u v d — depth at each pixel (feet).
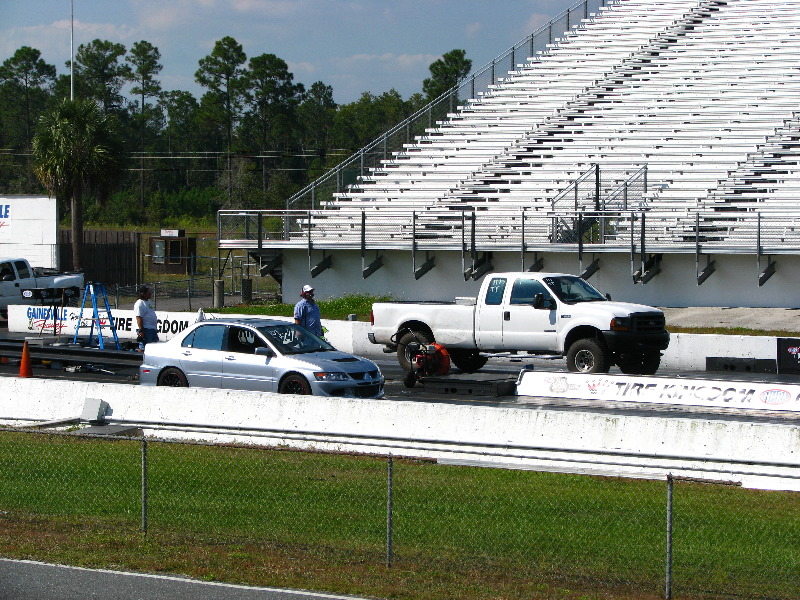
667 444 53.57
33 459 55.42
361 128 468.75
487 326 86.28
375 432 59.77
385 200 156.87
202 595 34.99
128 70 458.50
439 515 43.62
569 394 77.25
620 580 35.88
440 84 403.75
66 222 367.86
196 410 64.85
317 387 68.13
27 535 41.83
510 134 168.66
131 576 36.94
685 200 135.23
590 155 154.51
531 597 34.58
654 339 82.84
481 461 53.31
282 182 360.07
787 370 93.45
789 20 186.91
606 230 131.44
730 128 154.20
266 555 39.09
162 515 44.21
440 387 81.46
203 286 203.72
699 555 38.17
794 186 134.00
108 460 55.26
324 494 47.32
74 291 135.64
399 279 142.10
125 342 96.43
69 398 69.15
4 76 456.45
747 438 52.03
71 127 190.08
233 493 47.73
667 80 174.19
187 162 431.02
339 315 131.23
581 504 45.19
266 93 414.00
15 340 100.32
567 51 192.54
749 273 123.75
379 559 38.34
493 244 133.90
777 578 36.01
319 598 34.73
